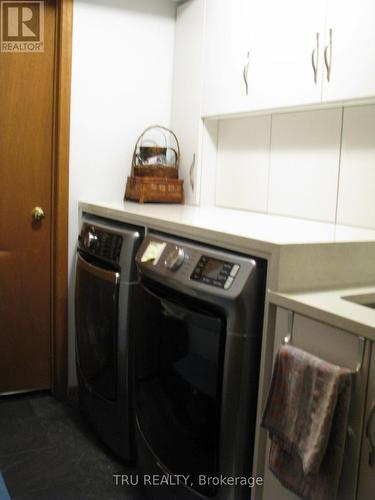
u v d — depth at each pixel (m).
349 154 1.97
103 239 2.16
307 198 2.17
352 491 1.10
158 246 1.73
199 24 2.56
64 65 2.49
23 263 2.63
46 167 2.61
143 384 1.84
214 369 1.43
